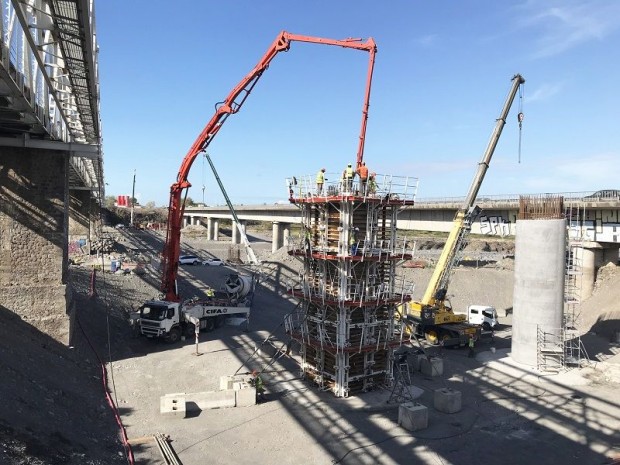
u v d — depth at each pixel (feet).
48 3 48.67
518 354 99.91
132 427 64.23
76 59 62.69
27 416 49.85
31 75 58.23
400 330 86.69
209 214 371.15
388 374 83.56
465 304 176.04
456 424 69.46
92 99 78.79
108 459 52.21
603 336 123.54
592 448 62.95
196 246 277.03
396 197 79.05
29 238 87.30
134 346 104.22
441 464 57.67
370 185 77.56
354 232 75.97
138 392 77.61
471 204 128.98
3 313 81.30
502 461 59.21
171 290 120.67
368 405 73.82
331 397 76.89
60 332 87.66
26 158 87.30
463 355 107.65
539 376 91.56
